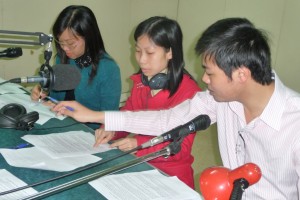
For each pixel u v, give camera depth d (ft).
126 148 4.36
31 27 10.09
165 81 5.11
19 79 3.53
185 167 4.98
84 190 3.28
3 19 9.46
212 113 4.35
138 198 3.23
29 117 4.68
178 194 3.40
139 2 12.95
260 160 3.82
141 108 5.49
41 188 3.25
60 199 3.12
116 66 6.55
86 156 4.01
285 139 3.51
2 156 3.80
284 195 3.78
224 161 4.33
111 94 6.44
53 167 3.64
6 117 4.63
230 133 4.13
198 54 3.43
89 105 6.63
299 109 3.47
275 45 11.21
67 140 4.44
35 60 10.19
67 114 4.58
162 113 4.51
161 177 3.71
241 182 2.47
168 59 5.07
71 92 6.50
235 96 3.50
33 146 4.15
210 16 12.45
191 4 12.87
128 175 3.65
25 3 9.79
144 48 4.99
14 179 3.33
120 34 12.82
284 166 3.62
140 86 5.53
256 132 3.69
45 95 5.65
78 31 5.92
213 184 2.51
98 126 5.94
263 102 3.53
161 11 13.33
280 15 10.98
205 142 10.67
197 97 4.42
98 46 6.34
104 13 12.05
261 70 3.28
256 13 11.44
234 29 3.27
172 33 4.95
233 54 3.18
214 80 3.37
